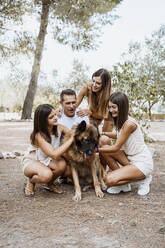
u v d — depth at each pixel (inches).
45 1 760.3
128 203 137.3
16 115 1254.9
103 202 139.3
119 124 150.6
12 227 106.5
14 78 701.3
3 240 95.1
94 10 742.5
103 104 183.5
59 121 172.9
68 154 157.2
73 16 759.7
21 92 1697.8
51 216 118.8
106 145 165.2
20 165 230.7
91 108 191.9
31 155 155.8
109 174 151.0
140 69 1195.9
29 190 150.4
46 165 150.1
